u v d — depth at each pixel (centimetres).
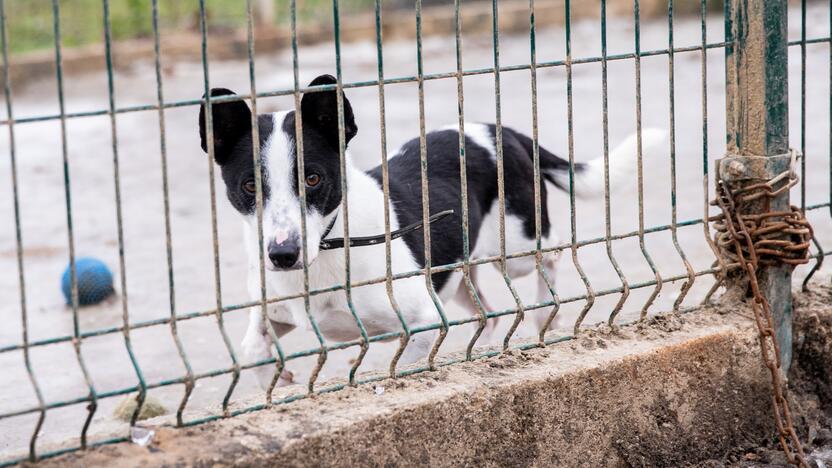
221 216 758
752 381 340
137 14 1762
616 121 1044
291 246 321
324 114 344
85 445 258
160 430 266
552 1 1995
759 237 341
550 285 316
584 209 713
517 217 455
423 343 375
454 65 1539
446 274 411
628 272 562
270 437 265
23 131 1166
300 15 1986
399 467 281
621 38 1725
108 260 648
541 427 302
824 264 530
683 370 326
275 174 334
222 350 477
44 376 446
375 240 327
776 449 342
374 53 1720
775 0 335
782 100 340
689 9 1958
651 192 749
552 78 1384
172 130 1149
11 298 579
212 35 1739
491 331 477
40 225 749
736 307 351
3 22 228
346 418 274
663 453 324
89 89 1439
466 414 289
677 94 1194
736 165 342
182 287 584
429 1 1997
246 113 344
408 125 1074
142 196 836
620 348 322
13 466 249
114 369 454
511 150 456
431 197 407
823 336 360
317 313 368
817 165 783
